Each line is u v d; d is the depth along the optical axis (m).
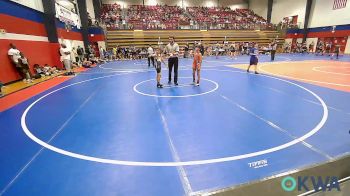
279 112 5.23
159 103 6.17
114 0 32.31
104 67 15.21
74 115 5.35
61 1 16.02
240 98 6.50
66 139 4.04
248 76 10.34
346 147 3.54
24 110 5.82
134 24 26.20
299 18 28.12
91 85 8.96
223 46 25.28
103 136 4.13
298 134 4.03
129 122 4.81
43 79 10.48
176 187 2.68
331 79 9.30
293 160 3.20
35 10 11.91
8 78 9.43
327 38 25.05
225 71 12.09
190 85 8.47
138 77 10.62
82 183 2.78
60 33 14.48
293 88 7.70
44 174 2.98
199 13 32.97
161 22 28.56
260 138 3.90
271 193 2.29
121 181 2.81
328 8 24.45
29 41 11.23
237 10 35.44
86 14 19.56
